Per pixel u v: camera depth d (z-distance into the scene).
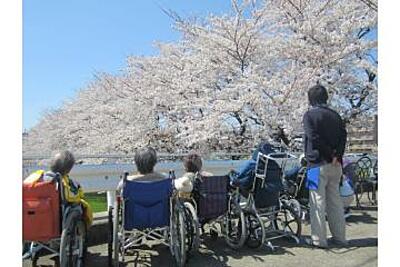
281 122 9.01
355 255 3.80
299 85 8.97
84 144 15.80
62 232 2.94
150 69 12.42
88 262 3.69
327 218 4.27
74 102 18.45
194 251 3.73
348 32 9.66
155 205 3.37
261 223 3.97
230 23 10.05
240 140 10.09
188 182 3.78
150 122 11.77
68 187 3.13
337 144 4.07
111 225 3.50
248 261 3.67
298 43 9.59
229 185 4.18
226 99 9.58
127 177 3.39
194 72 10.70
